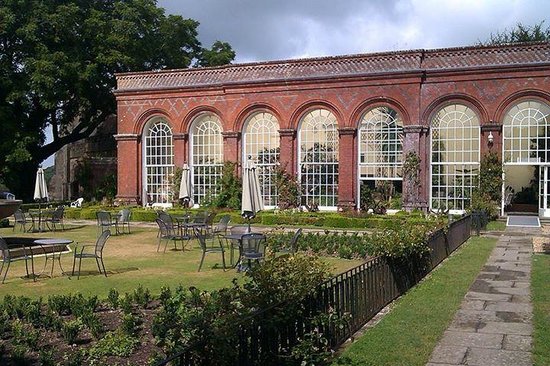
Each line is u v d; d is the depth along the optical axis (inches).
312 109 1198.3
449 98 1090.1
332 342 292.5
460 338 308.8
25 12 1400.1
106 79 1510.8
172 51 1675.7
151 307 390.3
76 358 275.3
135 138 1359.5
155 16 1594.5
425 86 1106.7
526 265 554.9
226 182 1245.7
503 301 398.0
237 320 221.8
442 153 1106.1
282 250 637.9
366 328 338.0
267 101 1230.9
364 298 349.4
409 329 326.6
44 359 273.4
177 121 1320.1
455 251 664.4
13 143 1393.9
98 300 413.1
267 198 1249.4
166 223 797.9
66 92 1409.9
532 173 1344.7
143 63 1592.0
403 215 1030.4
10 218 1278.3
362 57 1150.3
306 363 244.2
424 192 1104.2
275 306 246.7
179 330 240.4
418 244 462.0
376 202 1123.3
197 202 1317.7
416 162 1093.8
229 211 1186.6
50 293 469.1
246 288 258.2
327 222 1026.1
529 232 883.4
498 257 613.6
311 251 682.2
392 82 1125.1
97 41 1461.6
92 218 1238.9
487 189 1048.8
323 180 1199.6
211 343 206.7
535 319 345.4
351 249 658.2
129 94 1363.2
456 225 692.1
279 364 247.3
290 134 1209.4
